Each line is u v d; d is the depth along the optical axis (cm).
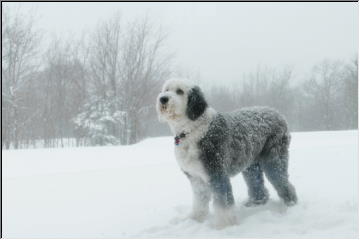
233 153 425
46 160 1102
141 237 403
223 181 408
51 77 2691
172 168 828
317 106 4616
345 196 480
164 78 2809
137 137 2658
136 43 2719
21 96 2469
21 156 1222
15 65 2445
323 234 358
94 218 483
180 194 584
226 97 4231
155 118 2844
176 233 408
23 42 2486
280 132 476
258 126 454
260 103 4328
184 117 408
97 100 2553
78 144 2580
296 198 473
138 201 557
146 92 2716
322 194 502
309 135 1669
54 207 543
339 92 4472
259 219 421
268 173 475
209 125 408
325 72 4531
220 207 409
